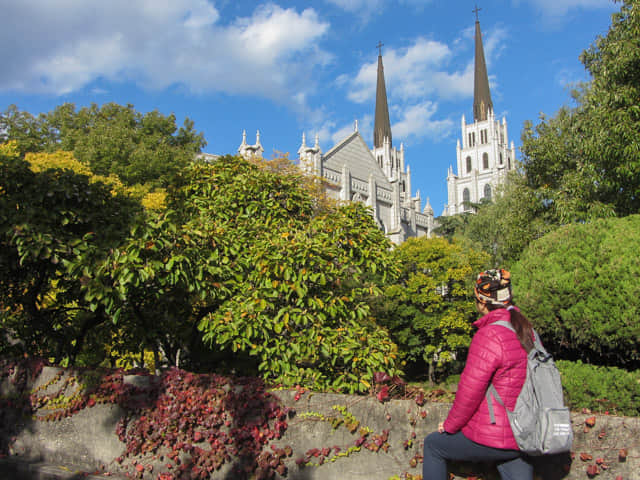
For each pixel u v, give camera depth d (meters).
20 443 5.44
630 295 6.47
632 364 7.30
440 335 28.22
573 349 8.01
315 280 6.06
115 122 27.73
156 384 4.84
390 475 4.23
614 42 11.47
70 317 8.27
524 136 16.17
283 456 4.38
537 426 2.87
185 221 7.78
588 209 11.97
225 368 8.73
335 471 4.30
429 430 4.27
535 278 7.89
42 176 6.34
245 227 7.24
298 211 8.31
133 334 8.67
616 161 11.05
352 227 7.26
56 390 5.31
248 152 43.03
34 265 6.83
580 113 14.36
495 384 2.97
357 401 4.38
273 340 5.93
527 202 15.58
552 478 3.85
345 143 55.09
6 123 27.80
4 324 7.14
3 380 5.67
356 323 6.52
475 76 108.62
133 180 23.08
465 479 3.81
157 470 4.67
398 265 7.48
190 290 5.87
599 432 3.77
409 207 64.94
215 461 4.47
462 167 108.00
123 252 5.54
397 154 97.81
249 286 6.36
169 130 29.08
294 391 4.49
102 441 4.95
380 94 97.69
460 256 26.95
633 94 10.85
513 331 3.04
